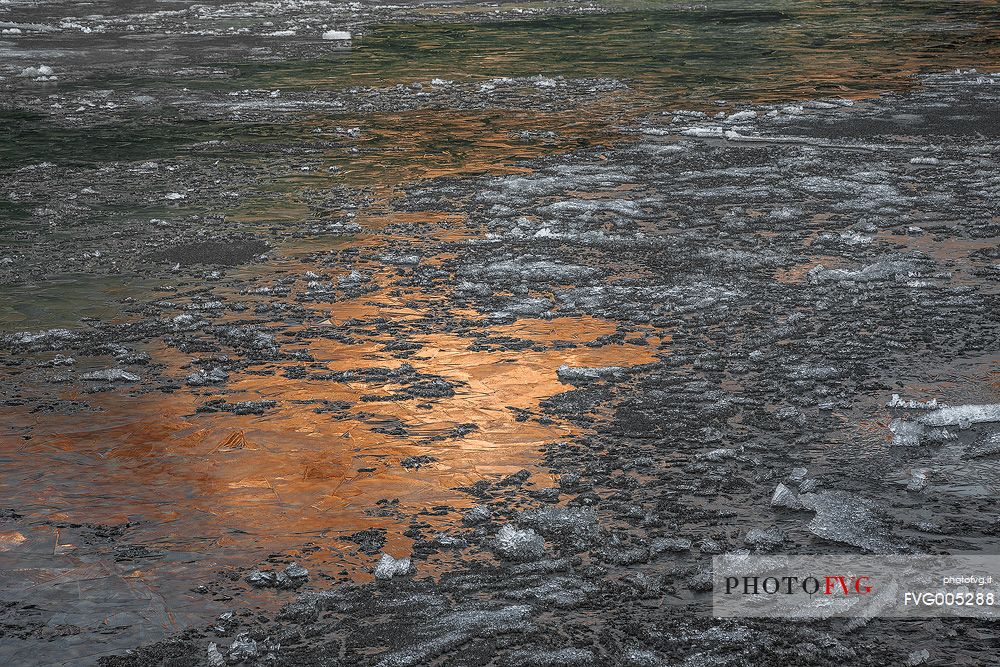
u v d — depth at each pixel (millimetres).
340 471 4738
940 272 7340
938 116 13445
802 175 10359
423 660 3477
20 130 13453
